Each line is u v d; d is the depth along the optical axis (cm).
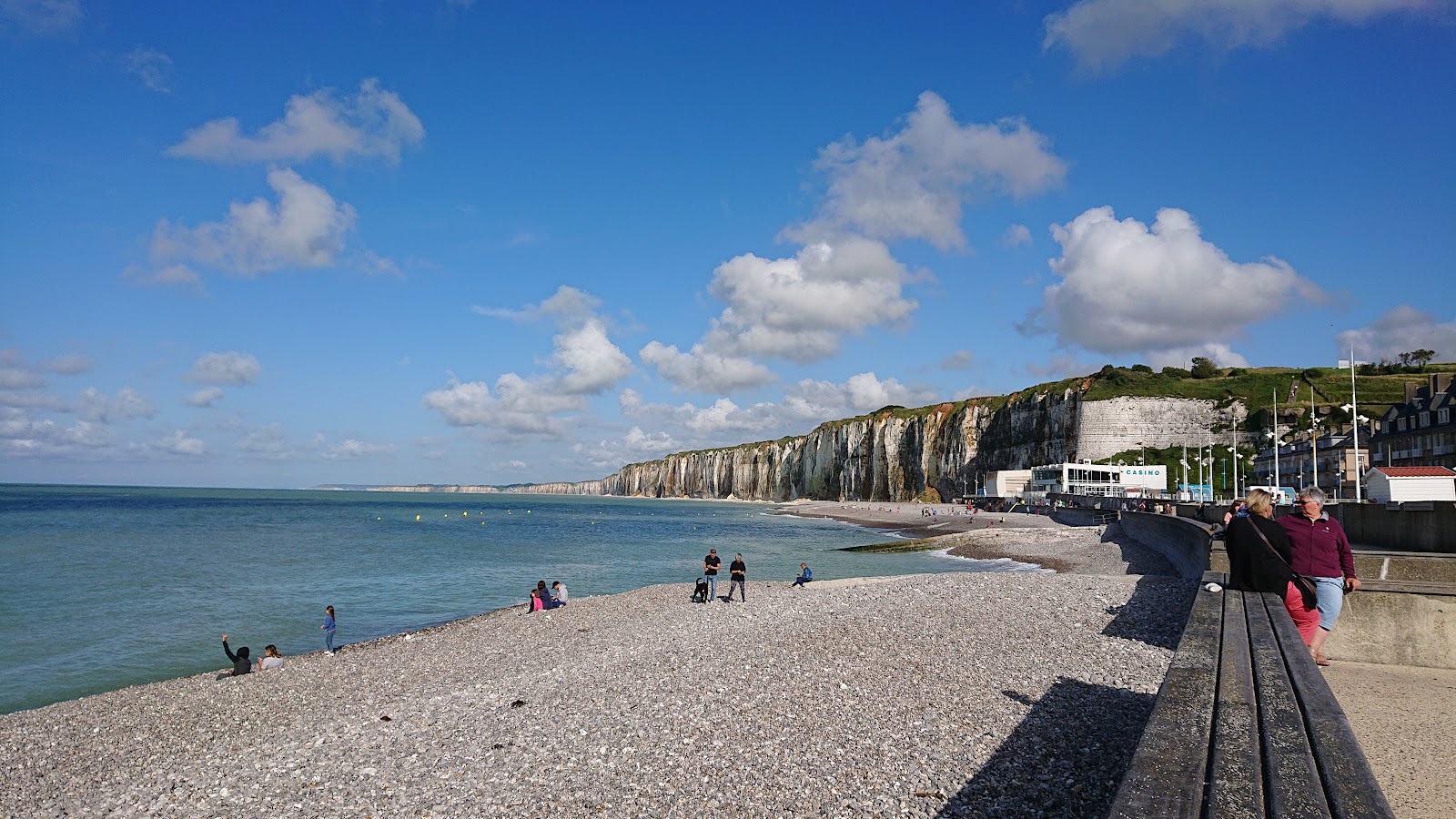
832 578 4631
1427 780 640
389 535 8644
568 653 2100
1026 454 16612
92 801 1127
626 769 970
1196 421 14475
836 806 798
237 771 1157
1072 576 2467
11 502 17200
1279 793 377
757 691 1241
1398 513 2391
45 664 2542
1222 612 829
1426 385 8619
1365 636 1046
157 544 6850
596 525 12219
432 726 1280
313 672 2158
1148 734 483
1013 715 1009
